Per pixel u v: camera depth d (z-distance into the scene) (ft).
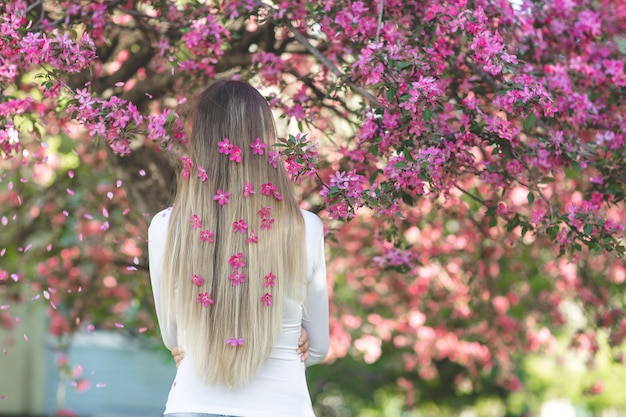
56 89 11.05
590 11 13.56
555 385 36.76
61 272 21.12
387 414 34.32
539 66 13.39
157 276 9.39
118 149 11.12
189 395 8.87
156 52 14.35
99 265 21.33
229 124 9.41
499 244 19.17
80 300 21.39
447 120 11.96
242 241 9.11
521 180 12.92
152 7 13.21
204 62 13.08
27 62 11.05
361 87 12.17
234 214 9.16
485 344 22.85
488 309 21.31
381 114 11.09
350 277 22.33
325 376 30.35
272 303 9.02
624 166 12.00
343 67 12.64
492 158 13.37
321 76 13.48
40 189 20.52
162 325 9.49
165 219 9.43
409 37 11.82
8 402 35.96
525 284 21.58
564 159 12.05
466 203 16.80
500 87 12.30
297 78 13.41
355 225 19.84
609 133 12.19
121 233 20.40
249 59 14.69
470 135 11.33
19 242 20.67
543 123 12.18
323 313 9.42
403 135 11.21
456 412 32.65
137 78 16.07
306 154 9.87
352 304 24.53
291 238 9.23
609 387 35.94
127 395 38.60
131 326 23.68
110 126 10.91
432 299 22.13
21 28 10.68
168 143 11.11
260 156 9.41
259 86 13.64
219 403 8.81
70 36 11.33
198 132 9.48
